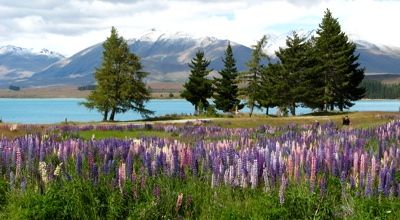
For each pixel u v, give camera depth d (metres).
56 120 123.25
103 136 39.44
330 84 97.19
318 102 94.06
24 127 41.06
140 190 11.83
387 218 10.26
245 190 12.34
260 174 12.86
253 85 95.50
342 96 99.31
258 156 13.41
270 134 32.66
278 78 93.50
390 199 11.08
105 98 87.25
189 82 106.81
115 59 88.94
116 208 10.96
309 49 94.94
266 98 94.44
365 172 12.82
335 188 11.94
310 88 93.94
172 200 11.52
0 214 11.16
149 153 14.45
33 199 11.20
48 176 12.51
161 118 85.81
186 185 12.90
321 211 10.61
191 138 32.56
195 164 13.61
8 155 14.41
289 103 93.38
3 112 182.50
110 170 13.50
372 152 15.06
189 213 11.32
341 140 19.30
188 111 176.75
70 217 10.95
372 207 10.50
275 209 10.59
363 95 102.81
